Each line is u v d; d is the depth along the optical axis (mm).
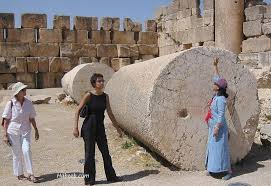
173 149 7312
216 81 6984
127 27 26469
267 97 10242
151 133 7223
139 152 8477
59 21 24938
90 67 16359
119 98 9023
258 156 8312
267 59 17797
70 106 16594
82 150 9258
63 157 8719
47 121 12914
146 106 7293
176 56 7387
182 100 7359
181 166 7383
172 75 7336
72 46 25156
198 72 7434
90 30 25703
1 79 23562
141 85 7840
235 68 7590
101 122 6906
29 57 24094
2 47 23719
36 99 17672
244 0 19531
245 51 19000
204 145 7406
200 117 7414
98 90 6859
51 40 24797
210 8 21047
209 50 7516
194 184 6562
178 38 24094
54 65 24516
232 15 19016
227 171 6867
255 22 18656
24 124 7102
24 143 7074
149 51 26766
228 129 7500
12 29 23969
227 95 7039
